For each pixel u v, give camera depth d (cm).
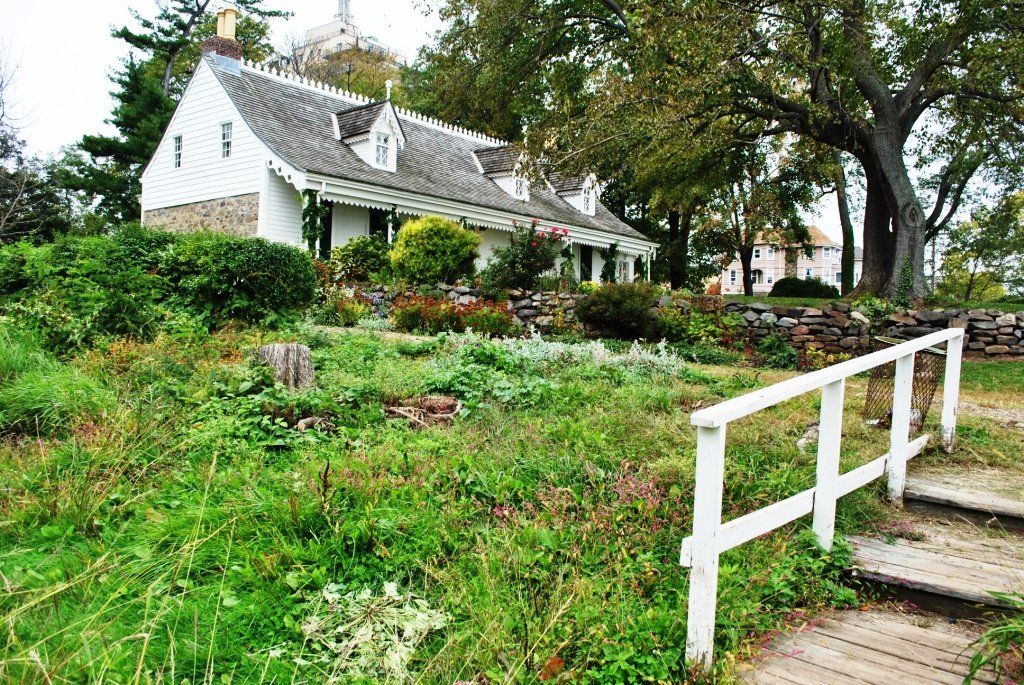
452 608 291
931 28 1380
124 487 392
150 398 535
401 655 255
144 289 836
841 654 271
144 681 233
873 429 524
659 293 1334
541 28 1794
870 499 405
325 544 330
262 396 543
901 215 1484
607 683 252
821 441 340
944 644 279
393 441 469
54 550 330
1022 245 3316
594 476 418
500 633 266
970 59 1364
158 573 303
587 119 1482
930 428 544
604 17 1795
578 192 2781
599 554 336
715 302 1298
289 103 2030
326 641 263
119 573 302
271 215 1808
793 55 1284
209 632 265
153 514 351
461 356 776
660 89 1341
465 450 451
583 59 1875
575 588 294
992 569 327
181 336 773
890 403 545
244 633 271
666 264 3631
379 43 5159
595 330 1300
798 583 319
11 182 1767
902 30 1390
